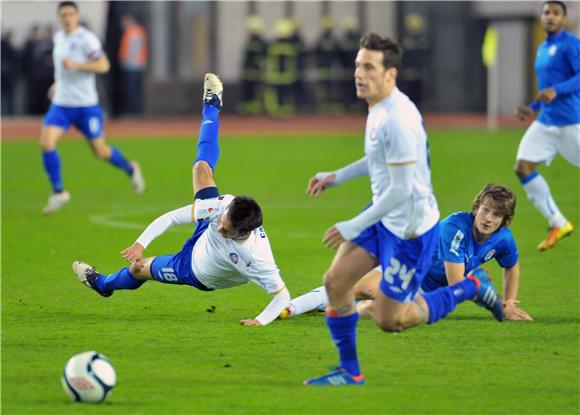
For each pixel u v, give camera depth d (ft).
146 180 225.76
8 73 375.86
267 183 218.38
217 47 409.28
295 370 84.17
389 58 75.77
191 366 85.25
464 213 96.68
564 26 140.67
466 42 416.05
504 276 102.42
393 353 89.35
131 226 162.40
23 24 375.86
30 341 93.61
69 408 74.13
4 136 332.39
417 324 80.38
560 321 101.40
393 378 81.82
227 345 91.97
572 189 209.26
